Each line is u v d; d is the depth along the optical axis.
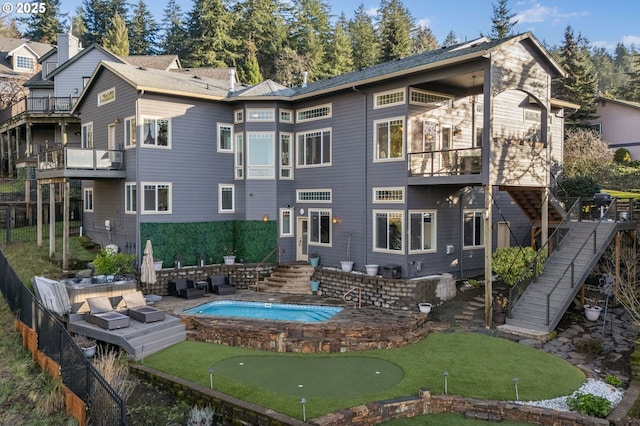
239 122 23.50
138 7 66.62
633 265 17.55
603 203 19.52
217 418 10.27
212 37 51.81
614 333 14.90
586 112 39.19
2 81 41.53
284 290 21.14
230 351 13.86
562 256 17.52
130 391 11.46
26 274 19.97
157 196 21.41
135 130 21.06
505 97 21.02
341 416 9.36
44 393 11.22
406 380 11.48
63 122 32.25
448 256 20.50
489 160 16.44
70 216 27.75
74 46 36.97
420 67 17.53
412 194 18.97
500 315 15.97
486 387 11.12
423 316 16.17
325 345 13.91
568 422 9.60
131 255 20.23
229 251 23.11
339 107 21.48
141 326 14.61
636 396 10.67
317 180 22.56
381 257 19.77
